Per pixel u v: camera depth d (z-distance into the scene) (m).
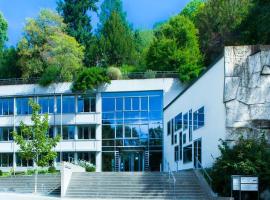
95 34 95.50
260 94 31.31
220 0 75.00
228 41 69.75
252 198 28.03
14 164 64.81
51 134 63.88
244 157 28.16
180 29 73.88
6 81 67.19
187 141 41.22
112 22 84.06
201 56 72.31
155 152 60.25
